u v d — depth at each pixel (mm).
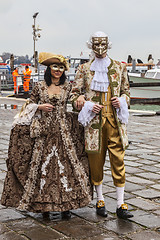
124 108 3191
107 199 3816
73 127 3330
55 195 3152
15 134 3211
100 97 3213
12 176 3232
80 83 3307
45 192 3166
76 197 3209
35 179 3191
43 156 3203
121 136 3209
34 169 3195
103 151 3293
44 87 3271
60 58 3170
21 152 3219
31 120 3213
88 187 3320
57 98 3246
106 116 3215
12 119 11016
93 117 3205
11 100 14555
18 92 19938
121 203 3293
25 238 2861
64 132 3240
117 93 3232
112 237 2873
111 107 3229
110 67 3256
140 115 11977
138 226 3098
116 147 3264
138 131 8578
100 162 3295
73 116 3348
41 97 3268
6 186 3223
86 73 3281
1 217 3311
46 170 3186
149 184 4387
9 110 14109
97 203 3391
